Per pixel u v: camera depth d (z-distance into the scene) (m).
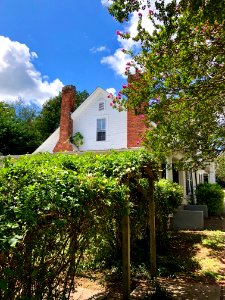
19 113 51.56
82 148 19.56
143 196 6.64
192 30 5.10
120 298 4.79
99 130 19.44
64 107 20.17
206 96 6.02
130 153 5.72
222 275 6.07
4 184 2.71
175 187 10.95
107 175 4.40
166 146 8.23
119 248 6.39
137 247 7.30
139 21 5.24
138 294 4.95
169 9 4.46
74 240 3.16
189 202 16.61
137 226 6.91
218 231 11.29
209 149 8.44
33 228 2.43
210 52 5.30
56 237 2.93
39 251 2.69
